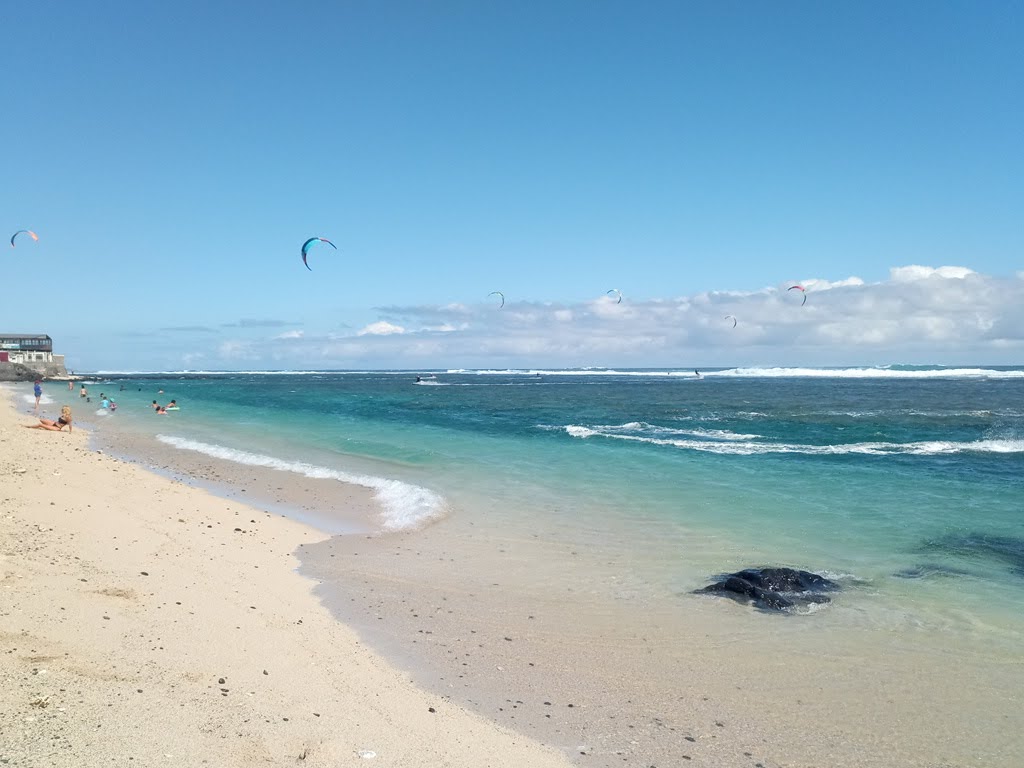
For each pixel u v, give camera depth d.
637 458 24.42
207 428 36.12
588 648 8.55
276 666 7.16
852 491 18.41
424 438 30.92
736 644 8.73
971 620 9.59
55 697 5.56
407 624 9.16
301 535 13.99
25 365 112.12
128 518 13.30
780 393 75.81
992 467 22.41
